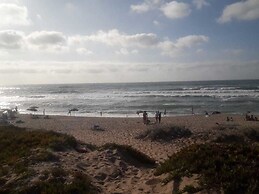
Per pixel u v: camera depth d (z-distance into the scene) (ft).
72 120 133.90
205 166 29.60
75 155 41.86
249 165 28.55
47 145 43.45
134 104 206.90
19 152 41.16
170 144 71.87
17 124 123.65
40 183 30.58
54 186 30.25
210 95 248.11
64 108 202.59
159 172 34.06
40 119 139.64
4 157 40.34
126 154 44.62
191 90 327.26
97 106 204.03
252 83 460.96
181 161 32.60
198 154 32.07
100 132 97.66
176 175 30.30
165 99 234.17
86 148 48.34
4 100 303.68
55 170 33.50
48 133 50.98
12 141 45.85
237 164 28.84
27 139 46.06
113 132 96.63
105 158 41.60
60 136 49.62
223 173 27.43
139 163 44.01
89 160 40.63
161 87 447.83
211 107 178.09
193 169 29.81
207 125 103.40
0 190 30.22
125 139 81.20
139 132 90.17
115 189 32.45
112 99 255.09
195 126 100.99
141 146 69.62
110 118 139.64
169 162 34.55
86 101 247.09
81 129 106.42
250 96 229.86
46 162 36.99
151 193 29.68
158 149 65.10
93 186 32.04
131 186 32.91
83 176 33.24
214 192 25.98
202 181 27.25
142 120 127.65
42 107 214.48
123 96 282.15
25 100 293.02
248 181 26.14
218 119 124.88
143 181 33.60
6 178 33.12
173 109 175.63
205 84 488.44
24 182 31.42
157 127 82.69
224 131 77.51
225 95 244.01
